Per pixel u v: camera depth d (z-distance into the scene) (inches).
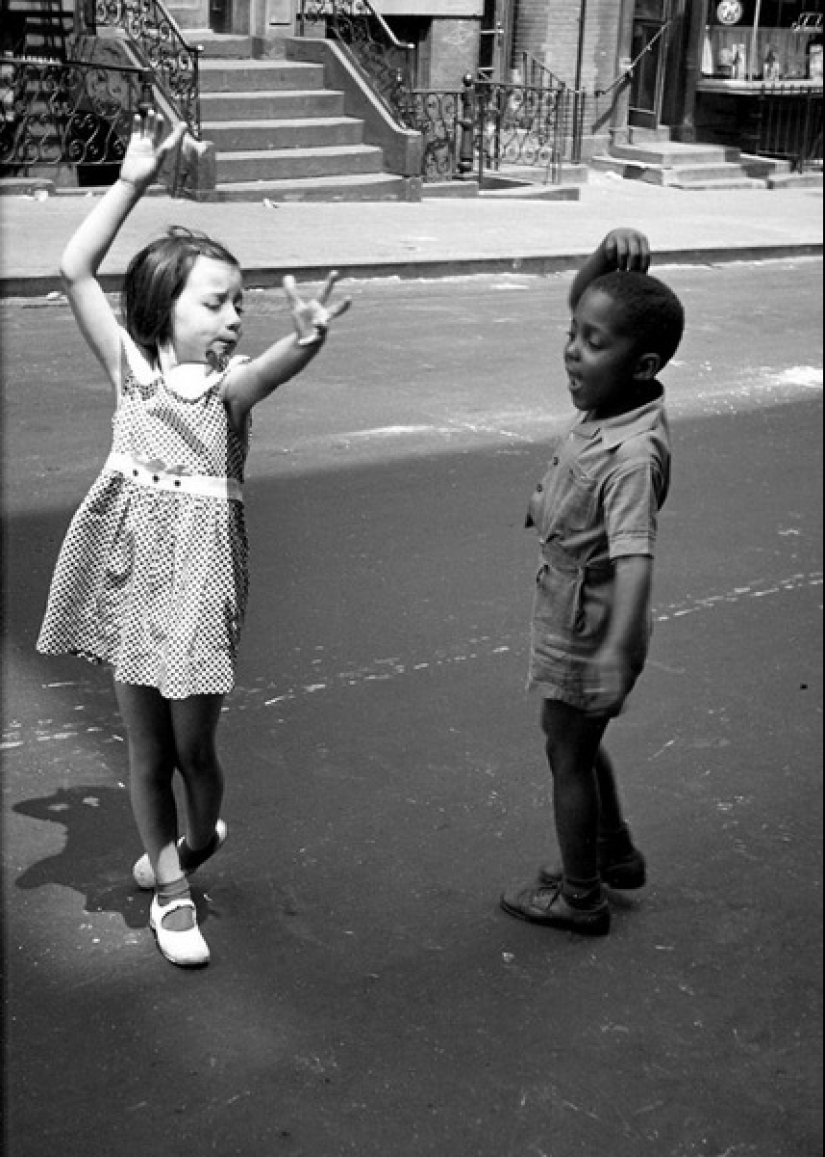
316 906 155.8
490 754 190.9
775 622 245.6
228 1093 127.6
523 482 305.7
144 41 629.0
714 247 641.0
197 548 135.3
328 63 680.4
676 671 223.5
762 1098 132.6
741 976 149.9
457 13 727.1
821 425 377.4
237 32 685.3
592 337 135.8
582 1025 140.6
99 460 294.7
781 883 167.5
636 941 154.6
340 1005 140.3
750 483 322.3
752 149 901.2
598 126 855.7
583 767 148.6
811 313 538.6
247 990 141.5
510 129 790.5
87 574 139.4
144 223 551.8
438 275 540.7
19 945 145.2
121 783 176.7
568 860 151.9
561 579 142.3
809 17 942.4
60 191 593.9
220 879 159.2
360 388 373.4
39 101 605.0
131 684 138.3
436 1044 136.1
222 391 135.2
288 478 296.7
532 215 674.8
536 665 145.5
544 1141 125.3
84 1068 129.3
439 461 315.6
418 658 217.9
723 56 900.6
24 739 185.5
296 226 578.9
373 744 191.3
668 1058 136.9
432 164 714.2
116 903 153.1
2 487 274.8
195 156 601.6
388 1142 123.5
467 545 266.5
